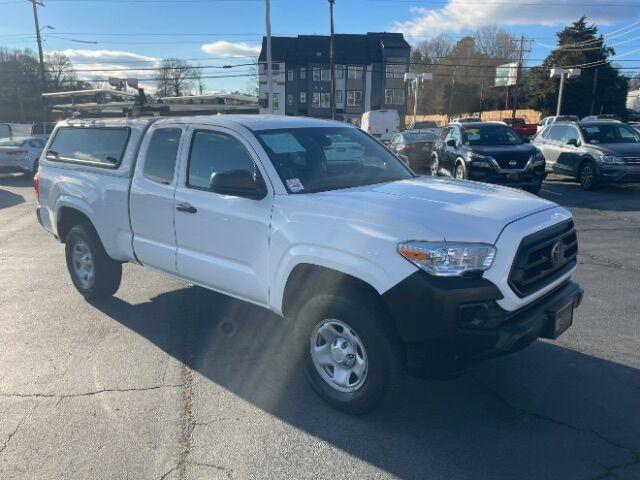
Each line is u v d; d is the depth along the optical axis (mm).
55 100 7977
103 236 5465
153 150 4941
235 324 5305
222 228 4223
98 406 3791
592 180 13484
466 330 3115
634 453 3219
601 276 6668
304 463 3172
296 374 4281
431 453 3246
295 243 3695
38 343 4848
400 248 3199
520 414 3656
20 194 15625
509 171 12094
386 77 68875
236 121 4434
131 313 5594
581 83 60344
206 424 3572
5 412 3715
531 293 3342
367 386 3471
